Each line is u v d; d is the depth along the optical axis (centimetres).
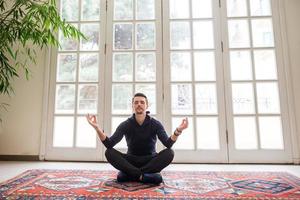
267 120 247
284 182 168
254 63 256
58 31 271
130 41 269
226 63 256
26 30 224
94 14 276
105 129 254
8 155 257
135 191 146
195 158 244
